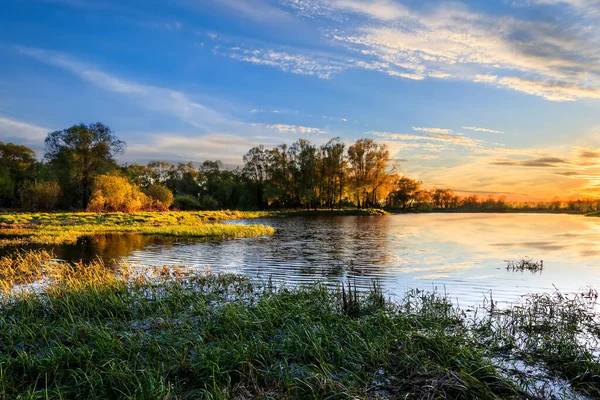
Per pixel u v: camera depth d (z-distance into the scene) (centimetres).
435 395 543
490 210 12588
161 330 782
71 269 1441
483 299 1109
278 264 1703
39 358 641
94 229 3172
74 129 5978
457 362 636
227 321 809
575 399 549
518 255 1991
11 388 551
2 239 2483
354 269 1585
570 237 2981
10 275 1346
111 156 6366
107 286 1078
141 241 2541
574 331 830
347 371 607
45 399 536
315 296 1037
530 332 818
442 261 1786
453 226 4278
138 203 5459
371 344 684
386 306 985
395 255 1983
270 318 837
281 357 666
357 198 8512
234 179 10050
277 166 8644
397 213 8906
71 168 6050
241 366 613
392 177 8331
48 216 4066
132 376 576
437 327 793
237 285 1232
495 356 696
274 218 5762
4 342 723
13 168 7381
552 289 1240
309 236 2983
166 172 10231
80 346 682
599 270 1556
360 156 8150
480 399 535
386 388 573
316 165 8131
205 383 554
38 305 942
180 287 1145
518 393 558
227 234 2986
